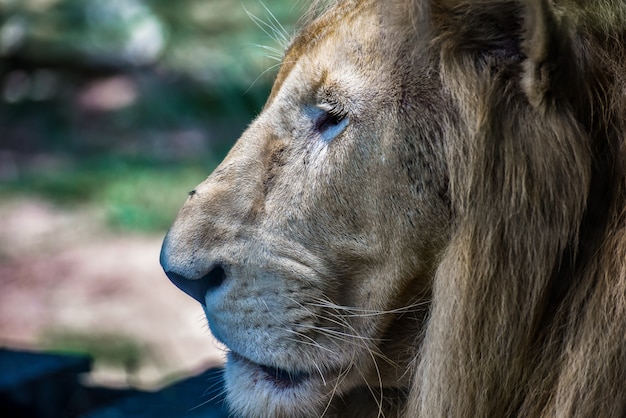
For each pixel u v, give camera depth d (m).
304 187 5.82
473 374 5.52
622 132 5.37
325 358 5.91
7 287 20.48
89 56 33.81
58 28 34.41
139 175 27.12
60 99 32.59
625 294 5.20
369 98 5.68
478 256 5.45
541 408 5.52
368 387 6.26
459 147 5.47
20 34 33.94
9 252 22.38
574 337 5.42
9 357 9.74
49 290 20.30
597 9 5.45
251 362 6.16
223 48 32.41
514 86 5.37
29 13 34.81
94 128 30.64
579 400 5.27
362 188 5.70
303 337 5.86
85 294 20.03
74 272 21.25
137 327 18.30
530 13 5.11
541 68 5.15
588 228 5.47
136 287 20.42
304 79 5.91
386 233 5.69
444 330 5.53
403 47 5.65
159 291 20.19
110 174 27.45
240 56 30.22
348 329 5.88
